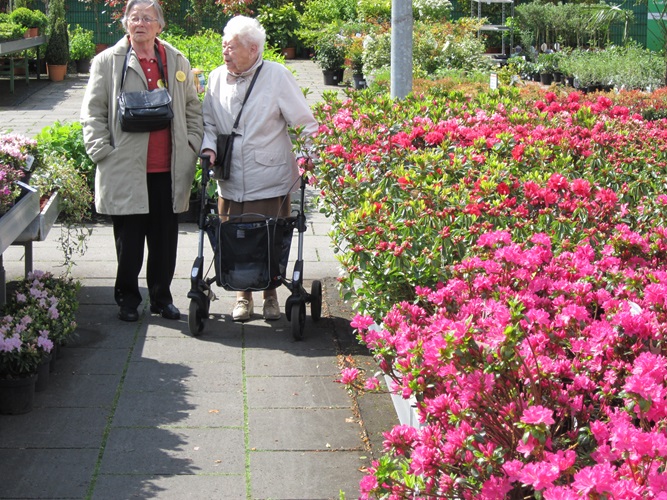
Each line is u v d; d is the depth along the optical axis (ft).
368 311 13.07
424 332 9.83
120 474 12.22
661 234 12.23
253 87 17.69
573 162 17.25
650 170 16.65
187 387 15.07
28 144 18.81
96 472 12.26
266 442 13.21
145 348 16.79
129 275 18.13
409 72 25.30
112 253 22.81
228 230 17.48
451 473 8.29
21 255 22.31
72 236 23.99
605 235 12.88
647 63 60.85
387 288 13.17
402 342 9.52
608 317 9.39
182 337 17.42
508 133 17.02
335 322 18.44
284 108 17.72
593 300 10.50
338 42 65.72
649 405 7.36
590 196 14.03
